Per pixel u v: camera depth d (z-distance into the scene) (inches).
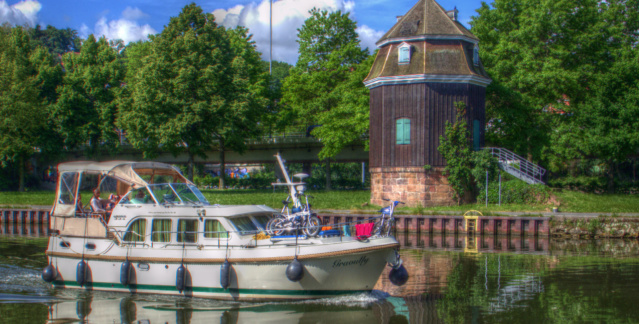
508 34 1638.8
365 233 573.0
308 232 564.7
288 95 2028.8
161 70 1743.4
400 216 1200.8
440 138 1342.3
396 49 1384.1
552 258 844.6
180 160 2536.9
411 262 807.7
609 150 1472.7
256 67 2133.4
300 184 607.5
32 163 2532.0
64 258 642.8
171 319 507.5
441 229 1170.6
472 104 1365.7
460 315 516.7
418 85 1347.2
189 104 1739.7
